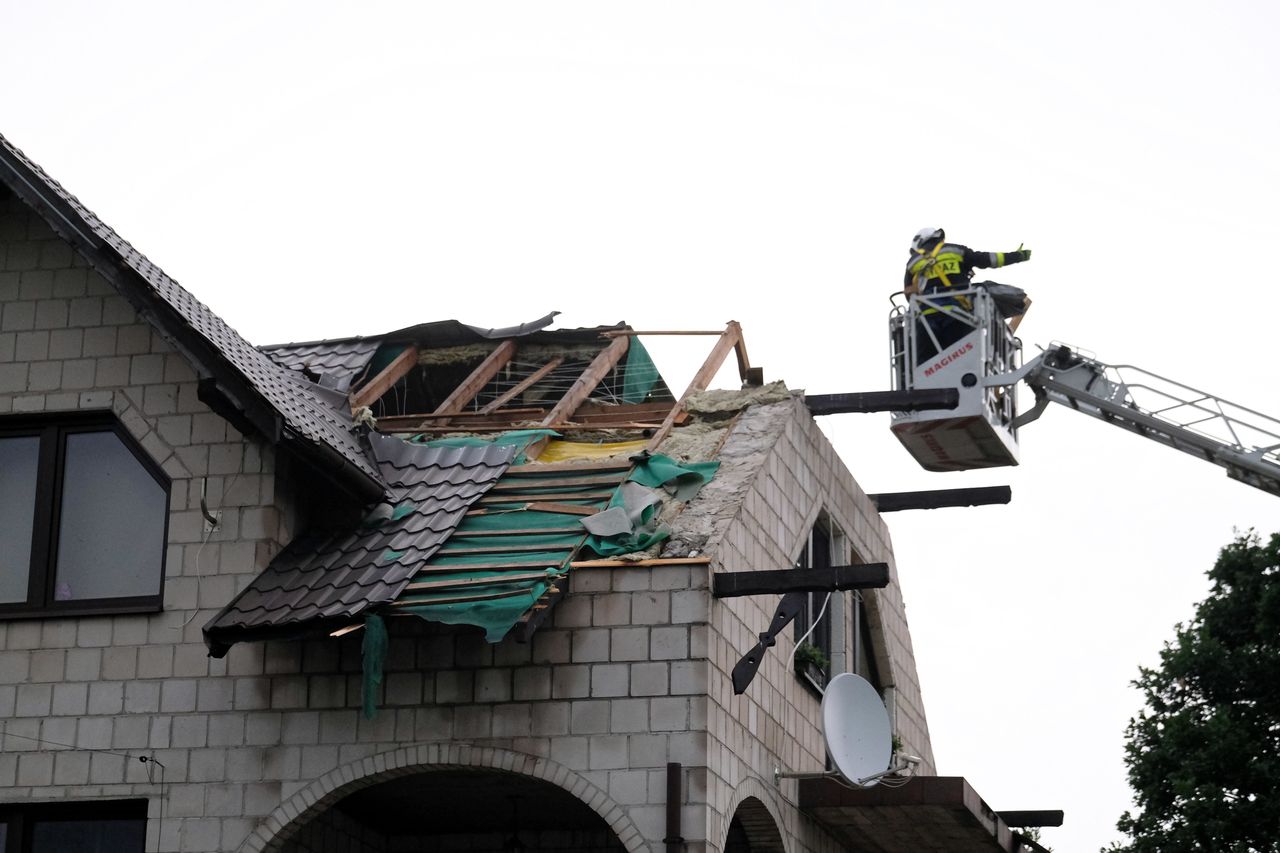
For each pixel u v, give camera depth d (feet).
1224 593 114.73
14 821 67.26
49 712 67.72
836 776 71.72
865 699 72.59
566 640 65.05
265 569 67.97
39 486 71.31
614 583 65.46
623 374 97.96
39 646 68.59
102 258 67.77
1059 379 93.20
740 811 70.18
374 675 62.49
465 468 73.67
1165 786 106.63
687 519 69.77
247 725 66.28
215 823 65.36
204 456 69.77
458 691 65.16
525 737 64.28
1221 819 102.06
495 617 61.57
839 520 86.33
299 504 70.69
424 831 80.53
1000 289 90.22
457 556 66.85
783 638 76.69
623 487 70.64
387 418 84.58
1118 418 93.56
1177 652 111.45
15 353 72.64
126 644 68.03
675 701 63.82
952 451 92.68
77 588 69.92
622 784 63.16
